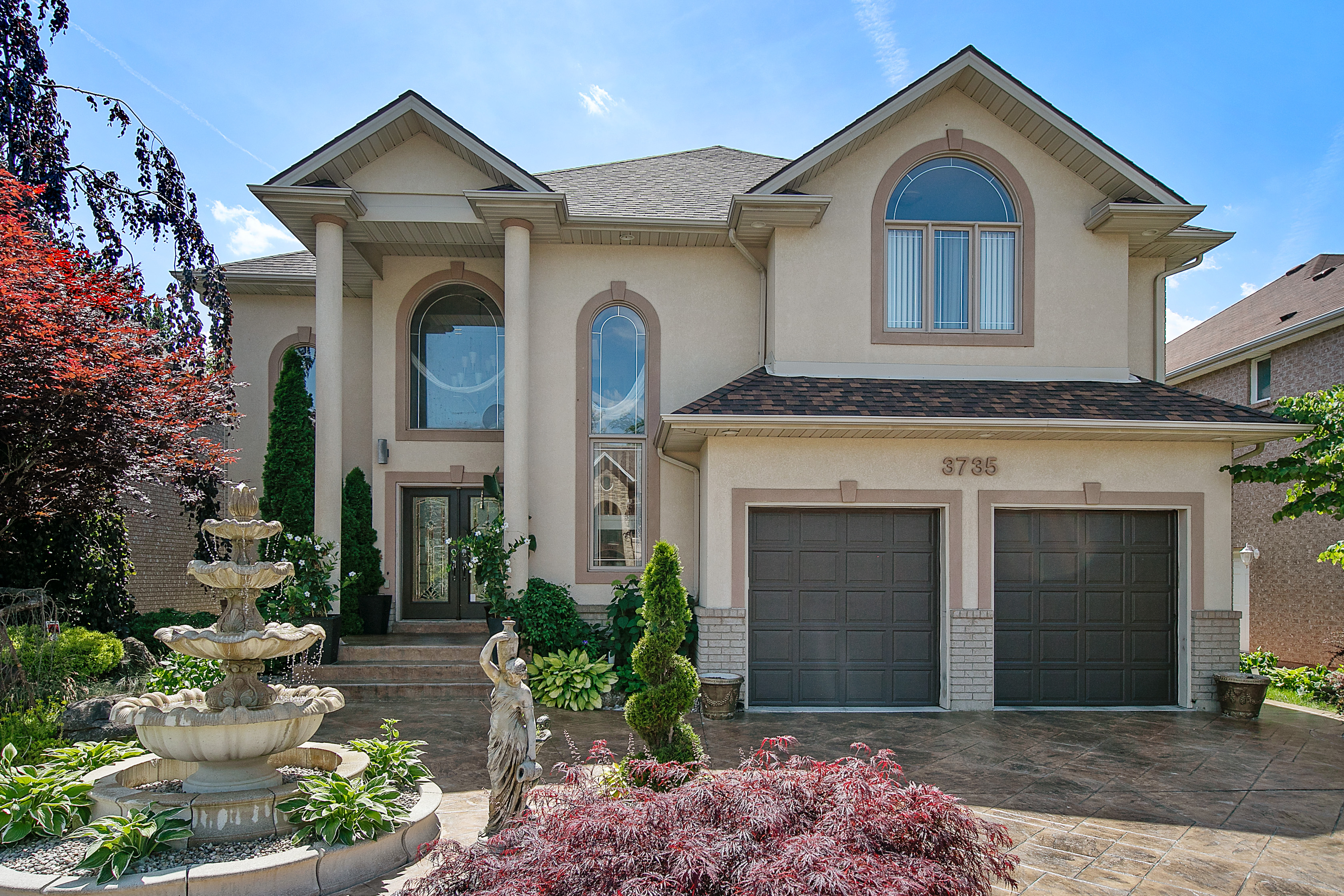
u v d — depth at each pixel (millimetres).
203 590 15289
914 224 11156
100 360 7934
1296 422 9781
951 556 9898
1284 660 15281
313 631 5355
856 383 10586
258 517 5539
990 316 11211
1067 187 11234
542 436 11469
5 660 6910
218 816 4738
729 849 3125
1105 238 11242
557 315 11633
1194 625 9977
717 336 11766
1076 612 10102
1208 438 9930
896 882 2930
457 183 11047
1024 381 10938
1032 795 6621
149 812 4688
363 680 10078
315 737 8047
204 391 9391
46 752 5984
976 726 8953
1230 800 6535
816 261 11016
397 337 12188
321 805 4762
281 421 11445
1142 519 10234
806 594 10000
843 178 11078
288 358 11617
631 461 11672
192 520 12938
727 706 9148
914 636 10031
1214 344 17875
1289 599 15211
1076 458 10078
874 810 3500
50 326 7332
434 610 12305
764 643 9930
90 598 10016
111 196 10000
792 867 2961
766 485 9898
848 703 9914
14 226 7289
